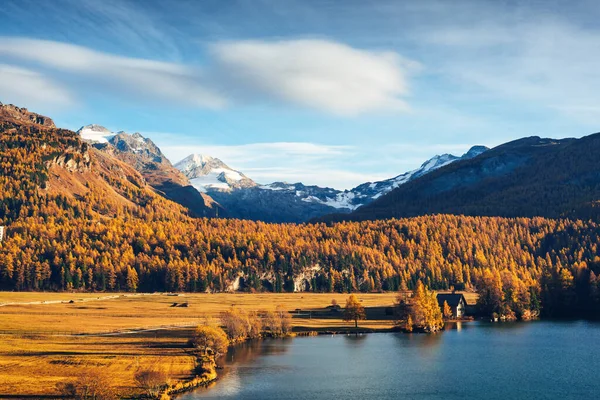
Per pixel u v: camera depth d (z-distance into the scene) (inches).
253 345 7495.1
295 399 4820.4
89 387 4429.1
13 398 4281.5
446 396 4972.9
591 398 4921.3
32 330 7544.3
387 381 5482.3
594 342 7578.7
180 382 5068.9
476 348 7199.8
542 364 6195.9
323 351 7022.6
